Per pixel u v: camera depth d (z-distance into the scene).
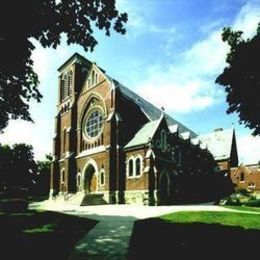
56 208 33.06
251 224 19.84
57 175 50.12
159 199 38.41
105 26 12.43
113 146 40.81
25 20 11.34
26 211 26.75
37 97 20.28
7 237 14.85
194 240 14.42
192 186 52.53
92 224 19.28
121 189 40.25
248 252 12.43
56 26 12.16
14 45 12.75
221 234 16.09
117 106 42.44
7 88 18.98
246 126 17.33
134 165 39.75
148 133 41.38
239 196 47.25
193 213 23.89
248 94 16.59
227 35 16.95
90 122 46.69
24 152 81.25
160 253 12.03
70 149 47.78
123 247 12.94
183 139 54.59
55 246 13.06
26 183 80.56
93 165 43.22
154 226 18.25
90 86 47.47
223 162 66.75
